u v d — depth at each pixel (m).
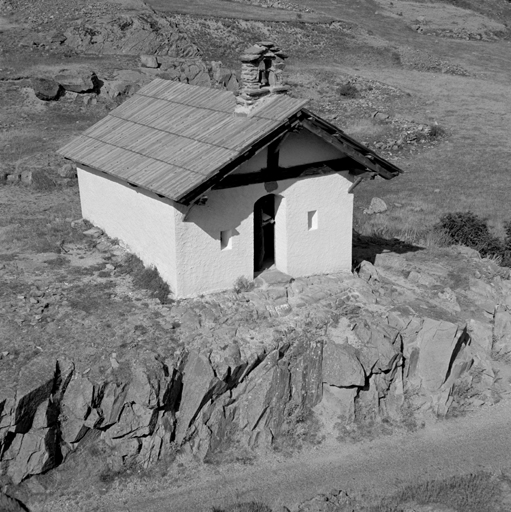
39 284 23.36
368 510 18.27
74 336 20.53
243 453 19.89
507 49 82.19
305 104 21.58
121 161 24.17
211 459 19.55
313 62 67.88
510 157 48.75
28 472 18.23
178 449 19.50
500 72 71.81
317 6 86.56
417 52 73.62
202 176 20.66
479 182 44.06
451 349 22.09
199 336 20.94
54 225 28.78
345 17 83.94
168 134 24.33
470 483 19.27
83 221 28.70
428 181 44.19
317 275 24.88
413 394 22.00
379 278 25.66
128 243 25.56
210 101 25.14
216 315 21.89
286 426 20.62
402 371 22.08
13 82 48.53
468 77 69.31
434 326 22.28
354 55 71.31
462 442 20.89
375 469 19.70
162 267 23.14
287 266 24.17
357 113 55.03
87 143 26.81
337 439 20.69
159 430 19.33
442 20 89.50
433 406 21.89
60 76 47.91
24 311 21.66
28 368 18.95
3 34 54.94
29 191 34.66
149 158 23.39
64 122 45.00
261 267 24.53
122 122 26.94
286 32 72.06
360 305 23.33
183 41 59.50
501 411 22.30
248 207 22.78
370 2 92.75
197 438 19.70
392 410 21.59
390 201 40.41
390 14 89.38
